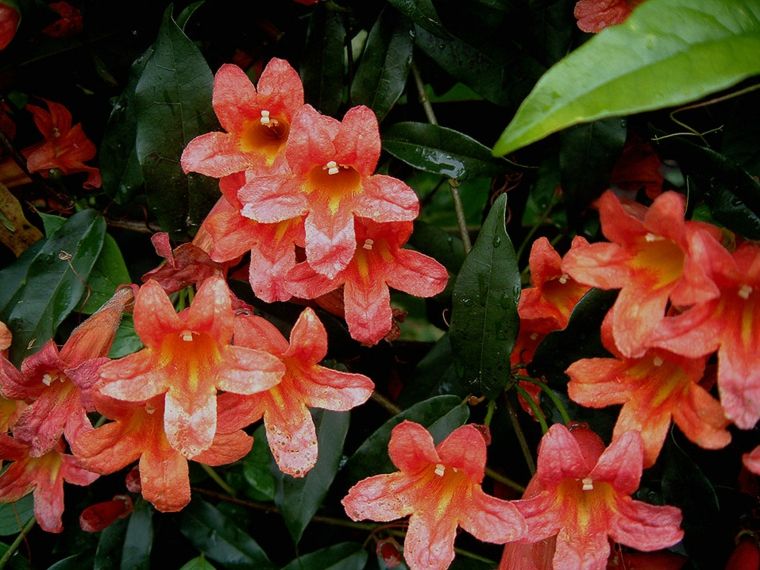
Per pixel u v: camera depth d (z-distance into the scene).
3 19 0.25
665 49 0.16
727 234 0.21
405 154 0.24
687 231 0.18
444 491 0.21
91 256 0.25
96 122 0.29
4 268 0.28
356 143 0.20
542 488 0.20
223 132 0.23
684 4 0.16
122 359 0.20
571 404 0.23
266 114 0.22
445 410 0.23
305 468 0.20
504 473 0.26
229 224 0.22
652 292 0.19
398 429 0.20
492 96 0.25
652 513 0.19
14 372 0.22
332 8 0.24
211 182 0.24
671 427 0.22
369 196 0.20
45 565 0.29
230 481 0.28
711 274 0.18
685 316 0.18
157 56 0.23
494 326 0.22
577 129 0.24
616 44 0.16
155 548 0.28
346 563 0.26
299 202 0.20
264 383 0.19
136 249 0.29
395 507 0.20
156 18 0.27
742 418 0.18
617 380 0.20
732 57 0.16
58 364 0.21
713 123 0.24
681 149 0.23
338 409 0.21
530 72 0.25
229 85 0.21
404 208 0.20
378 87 0.24
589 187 0.25
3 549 0.27
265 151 0.22
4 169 0.29
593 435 0.21
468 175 0.24
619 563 0.23
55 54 0.27
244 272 0.26
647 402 0.20
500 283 0.22
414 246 0.26
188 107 0.23
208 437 0.19
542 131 0.15
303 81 0.25
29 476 0.24
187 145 0.22
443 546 0.20
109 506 0.26
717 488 0.24
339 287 0.23
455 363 0.23
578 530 0.20
